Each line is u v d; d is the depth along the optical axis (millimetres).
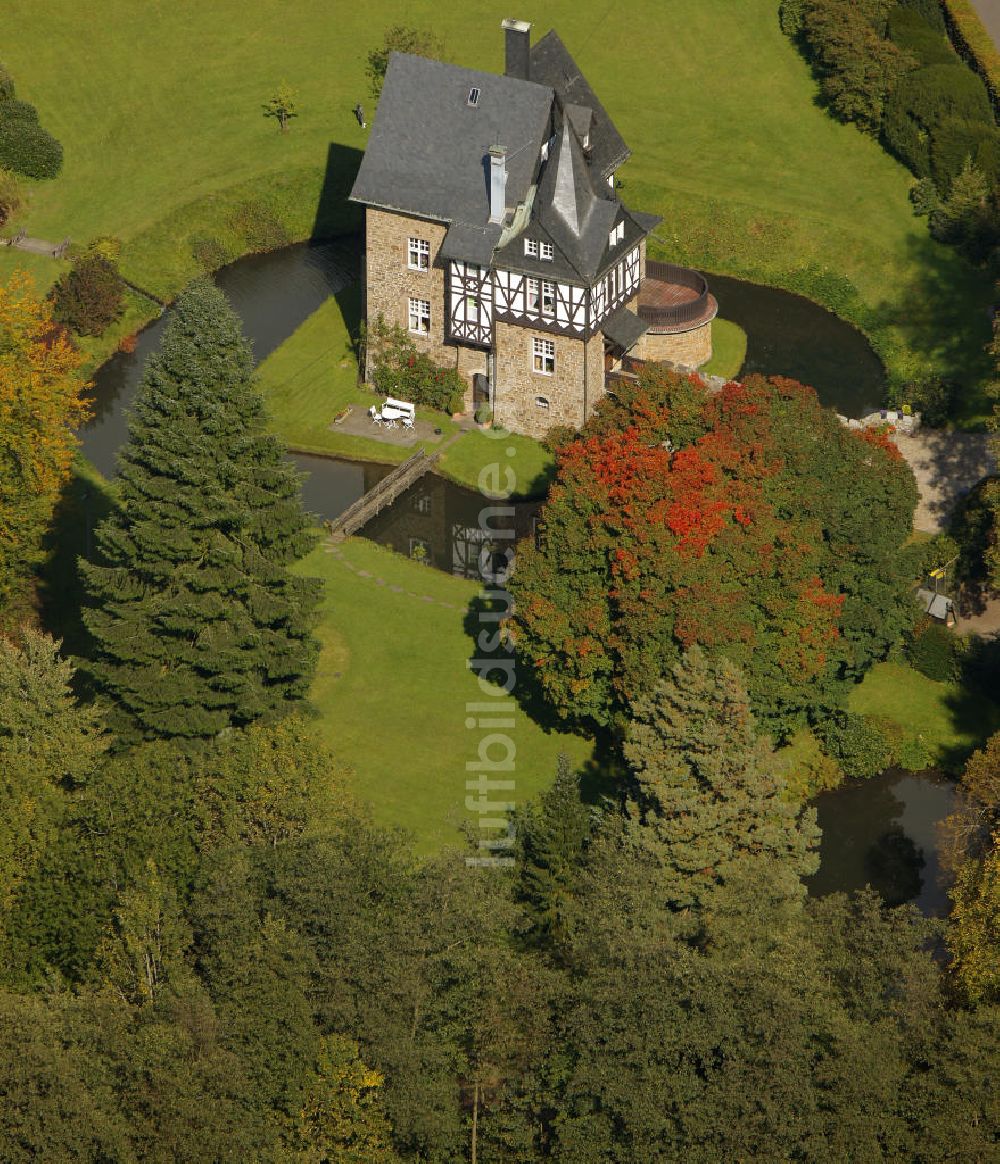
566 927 63000
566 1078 57156
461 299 98500
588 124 98938
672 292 106062
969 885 66125
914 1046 58188
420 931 58250
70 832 64812
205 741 73875
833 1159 55438
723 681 67812
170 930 59656
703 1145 55062
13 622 84312
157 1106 54250
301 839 62656
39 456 82375
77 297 105812
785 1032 55469
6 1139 52750
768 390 81062
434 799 76562
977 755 75125
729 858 66000
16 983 63125
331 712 80875
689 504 75250
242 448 73812
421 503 95812
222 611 73688
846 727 80625
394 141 98438
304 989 57812
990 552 84750
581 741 79625
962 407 102250
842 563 78250
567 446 80625
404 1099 56594
